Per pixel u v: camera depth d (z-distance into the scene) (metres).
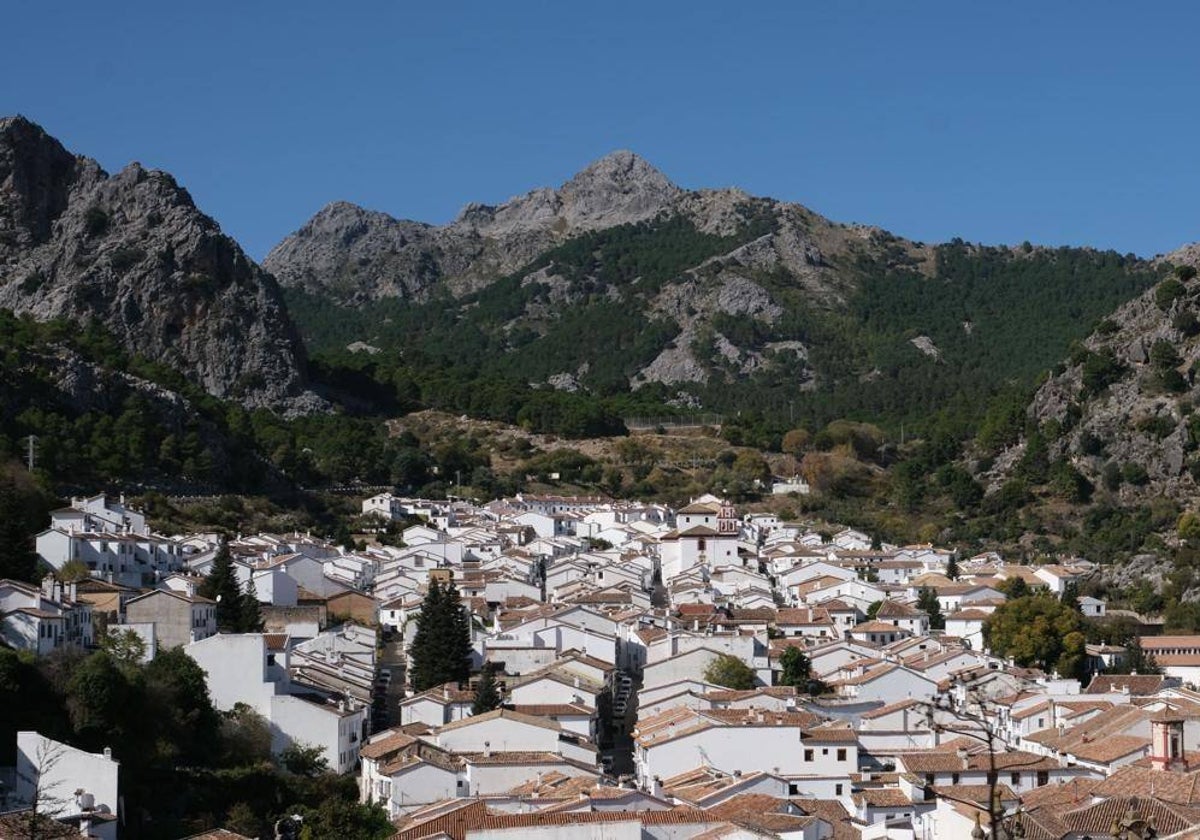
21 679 177.12
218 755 190.75
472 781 178.88
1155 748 159.62
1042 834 127.44
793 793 173.75
